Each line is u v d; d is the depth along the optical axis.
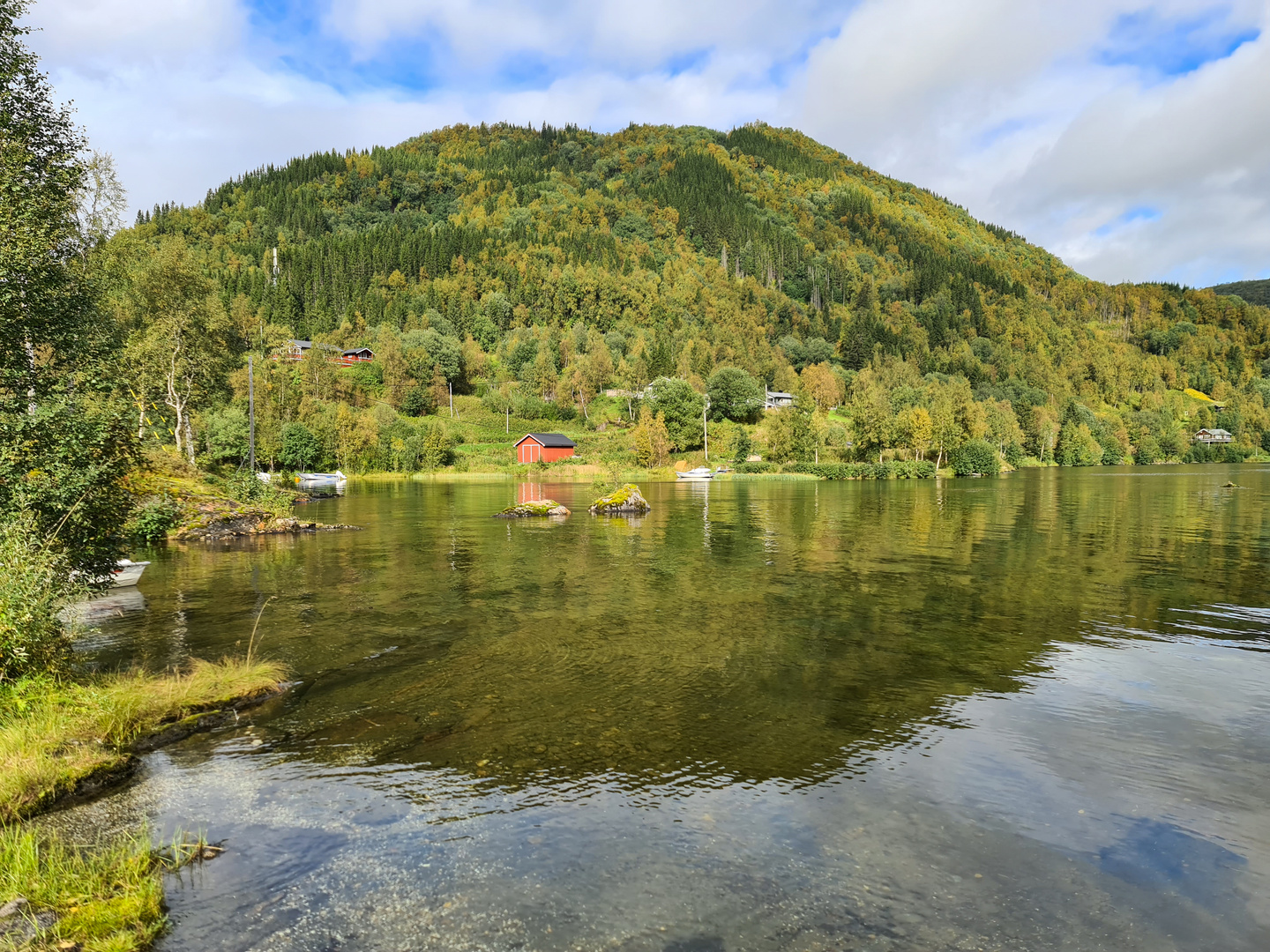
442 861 5.70
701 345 166.50
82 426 11.48
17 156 17.69
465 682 10.33
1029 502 45.34
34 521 10.29
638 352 162.12
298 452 80.19
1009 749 8.02
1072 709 9.32
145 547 25.67
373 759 7.74
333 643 12.52
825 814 6.52
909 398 127.94
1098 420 153.38
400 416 115.19
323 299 172.12
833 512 39.41
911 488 63.84
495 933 4.77
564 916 4.97
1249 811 6.62
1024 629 13.50
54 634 9.80
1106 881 5.47
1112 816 6.52
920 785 7.15
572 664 11.25
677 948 4.61
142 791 6.97
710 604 15.75
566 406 127.44
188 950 4.59
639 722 8.81
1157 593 16.84
